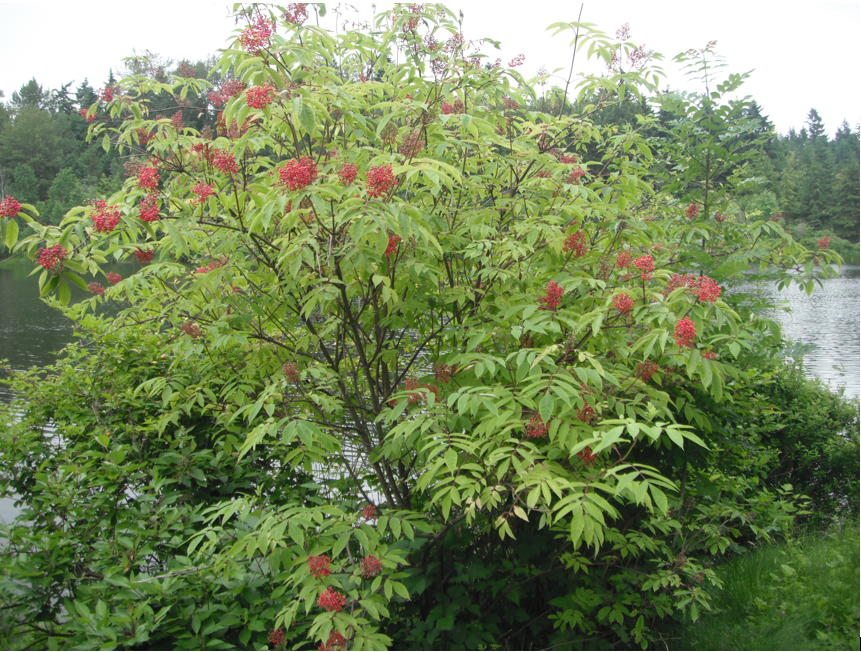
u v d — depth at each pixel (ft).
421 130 9.58
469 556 11.23
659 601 10.53
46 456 12.25
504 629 11.07
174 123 10.51
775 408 18.30
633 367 10.12
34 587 9.05
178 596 8.80
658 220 14.73
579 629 10.94
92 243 7.92
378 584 7.81
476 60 10.82
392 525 8.14
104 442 10.71
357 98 10.47
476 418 8.73
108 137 11.10
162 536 9.96
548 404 6.87
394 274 9.61
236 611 8.80
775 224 12.77
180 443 12.17
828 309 45.09
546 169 10.94
